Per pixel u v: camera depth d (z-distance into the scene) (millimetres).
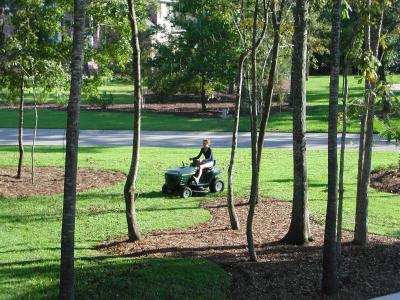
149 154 24672
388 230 13578
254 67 10594
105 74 18984
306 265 10406
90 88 18703
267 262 10438
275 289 9328
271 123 37125
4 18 17906
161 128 35156
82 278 9086
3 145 26781
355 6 11234
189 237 12320
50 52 17219
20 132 17922
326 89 57312
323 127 35844
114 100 51656
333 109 9031
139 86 11219
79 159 22672
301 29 11539
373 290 9648
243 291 9172
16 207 14414
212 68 40000
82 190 16969
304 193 11898
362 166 11836
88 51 17828
